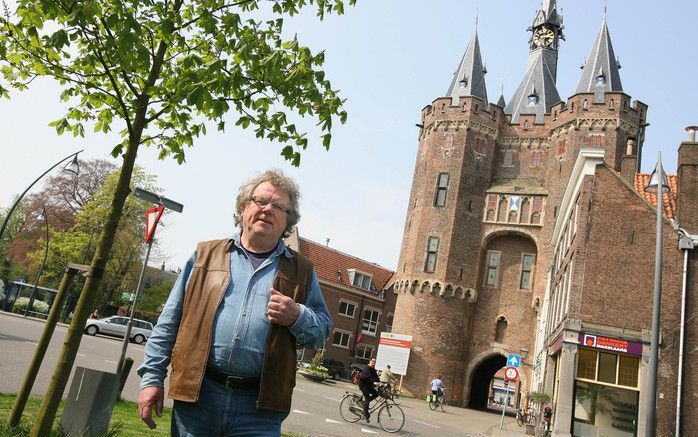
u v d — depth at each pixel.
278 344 2.85
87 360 15.33
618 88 37.88
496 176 39.88
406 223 40.62
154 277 69.38
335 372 42.47
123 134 6.42
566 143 37.28
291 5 6.11
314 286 3.24
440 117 40.06
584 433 17.52
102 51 5.51
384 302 51.97
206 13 5.53
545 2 48.97
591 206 19.28
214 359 2.78
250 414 2.77
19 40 5.66
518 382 38.62
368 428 13.38
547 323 28.44
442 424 19.77
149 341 2.96
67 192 44.56
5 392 8.36
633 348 17.61
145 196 8.45
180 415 2.76
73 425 5.82
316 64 5.61
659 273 13.48
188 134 6.26
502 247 38.38
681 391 16.86
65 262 41.94
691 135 19.22
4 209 56.44
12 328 21.64
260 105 5.77
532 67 45.03
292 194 3.27
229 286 2.94
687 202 18.64
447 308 36.34
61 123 6.11
